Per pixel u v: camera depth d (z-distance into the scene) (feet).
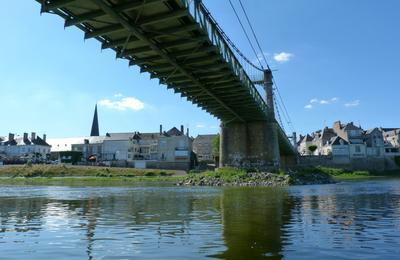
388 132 418.51
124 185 159.53
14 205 67.82
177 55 79.77
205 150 415.23
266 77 197.67
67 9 57.36
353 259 25.85
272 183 155.53
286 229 37.96
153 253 27.99
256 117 180.75
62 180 214.07
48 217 49.96
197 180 167.84
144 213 53.52
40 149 396.78
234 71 98.89
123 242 32.19
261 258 26.11
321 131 413.18
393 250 28.45
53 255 27.81
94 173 256.93
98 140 385.09
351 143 340.59
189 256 26.89
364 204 65.10
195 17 66.85
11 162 311.68
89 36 64.54
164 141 334.85
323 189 117.80
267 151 183.42
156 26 68.13
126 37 69.10
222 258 26.18
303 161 331.16
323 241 31.78
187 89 110.01
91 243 31.94
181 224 42.16
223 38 86.69
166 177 230.07
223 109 153.89
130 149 352.49
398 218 46.19
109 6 55.42
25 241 33.04
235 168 182.80
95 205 66.85
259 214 50.98
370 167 331.16
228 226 40.22
